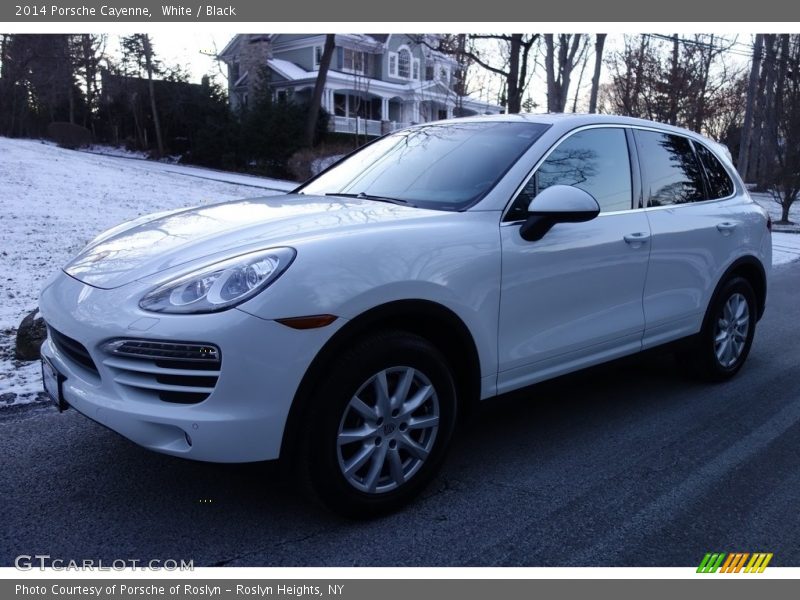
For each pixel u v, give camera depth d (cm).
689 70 2636
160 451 263
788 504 323
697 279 456
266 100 3044
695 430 411
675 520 307
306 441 271
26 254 844
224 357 252
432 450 311
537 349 352
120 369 268
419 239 302
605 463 363
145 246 311
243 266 266
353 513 291
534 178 357
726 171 511
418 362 297
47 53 3950
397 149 422
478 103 3916
